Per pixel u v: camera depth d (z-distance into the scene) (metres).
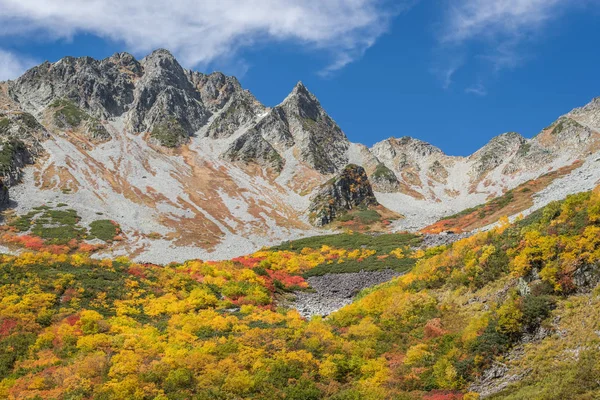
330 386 28.58
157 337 36.03
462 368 27.78
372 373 29.69
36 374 30.73
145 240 107.38
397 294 39.88
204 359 31.31
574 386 22.88
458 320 33.03
